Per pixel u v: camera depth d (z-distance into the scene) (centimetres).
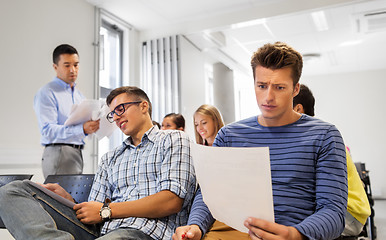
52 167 244
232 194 90
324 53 639
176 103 481
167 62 491
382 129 745
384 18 479
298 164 104
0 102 297
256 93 107
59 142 245
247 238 105
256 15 449
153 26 498
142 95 166
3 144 296
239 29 516
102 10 429
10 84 308
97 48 411
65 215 138
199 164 97
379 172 736
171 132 154
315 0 421
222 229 112
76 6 389
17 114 311
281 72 103
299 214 101
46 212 131
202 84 556
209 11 460
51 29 354
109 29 462
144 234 133
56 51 267
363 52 636
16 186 134
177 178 141
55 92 260
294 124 110
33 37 334
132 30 491
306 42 581
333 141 102
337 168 100
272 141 110
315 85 798
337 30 526
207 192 97
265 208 86
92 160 388
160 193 137
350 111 770
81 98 287
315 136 105
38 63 337
